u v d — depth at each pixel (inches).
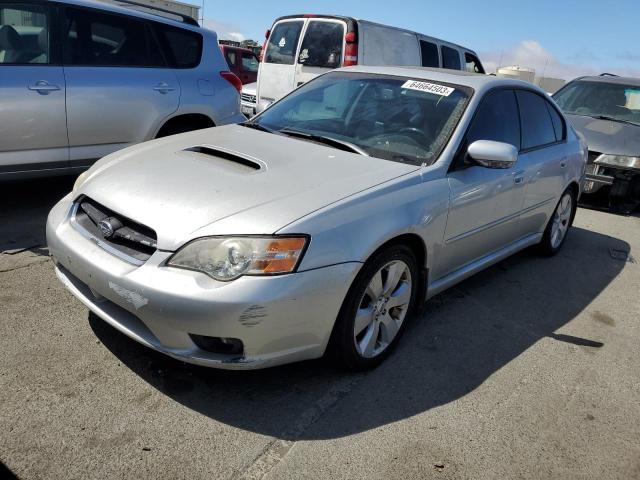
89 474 83.9
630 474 98.8
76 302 132.4
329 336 105.6
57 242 112.1
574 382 125.9
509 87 165.5
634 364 137.8
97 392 102.0
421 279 129.6
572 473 97.2
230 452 91.7
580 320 159.2
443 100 145.7
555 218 201.5
